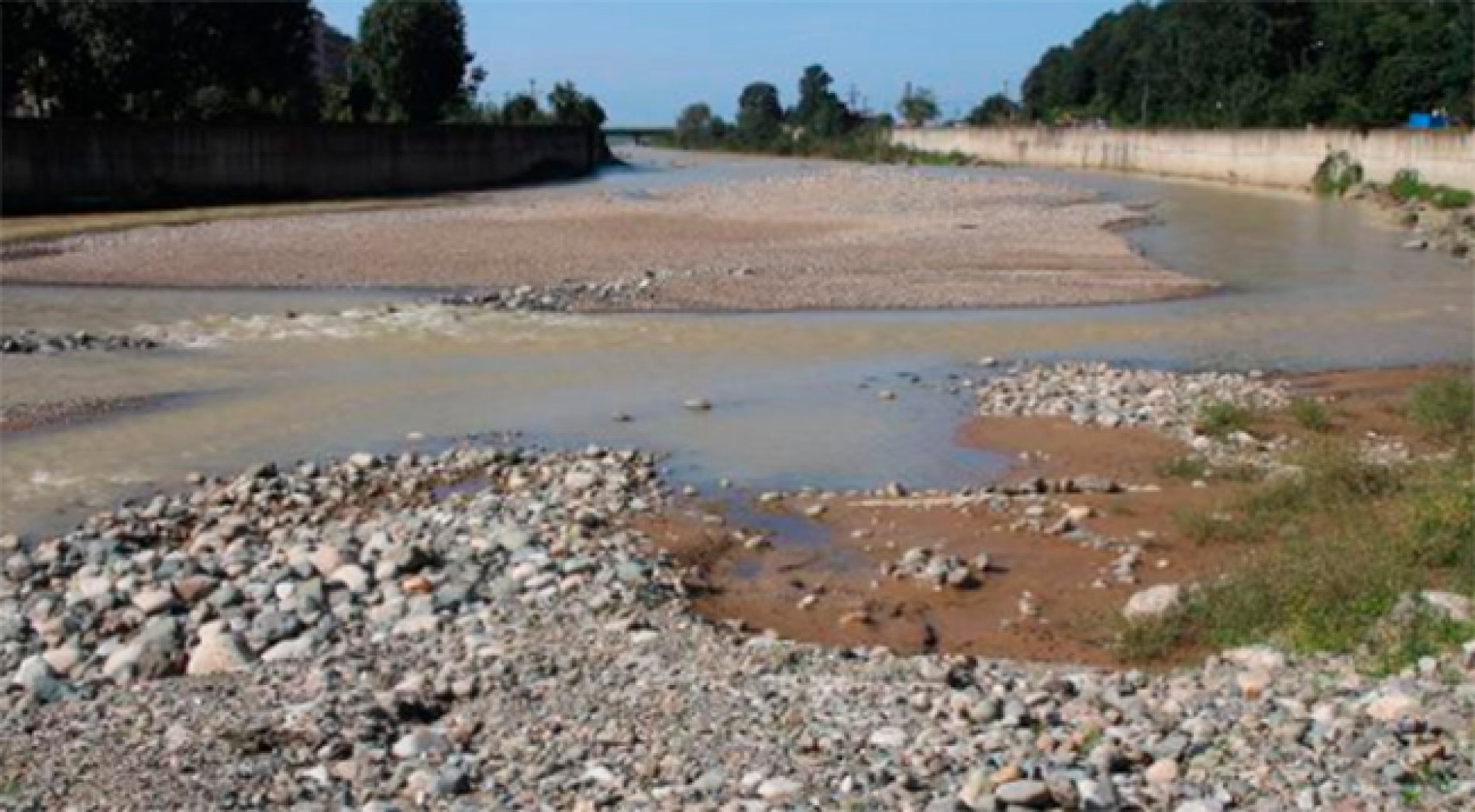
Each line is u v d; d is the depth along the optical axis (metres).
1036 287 39.44
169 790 9.58
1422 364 28.42
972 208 68.00
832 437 22.20
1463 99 82.25
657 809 9.00
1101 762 9.30
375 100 110.44
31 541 17.31
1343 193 78.25
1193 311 35.59
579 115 131.75
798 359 29.08
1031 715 10.55
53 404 24.56
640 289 38.19
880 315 34.94
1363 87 92.06
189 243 50.22
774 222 60.00
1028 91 179.25
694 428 22.92
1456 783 8.68
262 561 15.72
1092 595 14.84
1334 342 31.08
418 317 34.00
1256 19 116.69
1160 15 145.00
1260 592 13.55
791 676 11.89
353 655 12.80
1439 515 14.97
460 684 11.65
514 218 61.56
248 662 12.84
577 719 10.84
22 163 63.84
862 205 69.69
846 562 16.09
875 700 11.11
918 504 18.25
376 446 21.94
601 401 24.98
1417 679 10.57
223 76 90.38
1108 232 55.66
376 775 9.83
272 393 25.61
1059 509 17.88
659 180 101.38
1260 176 94.38
